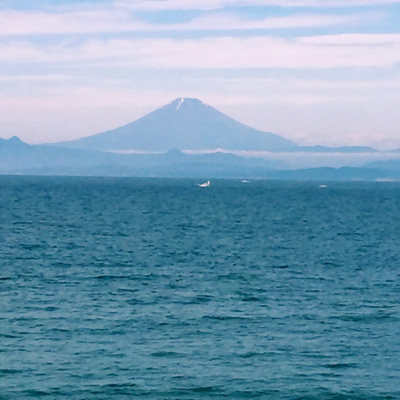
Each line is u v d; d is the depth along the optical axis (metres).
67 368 57.25
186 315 75.12
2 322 70.44
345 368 58.62
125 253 125.25
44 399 51.28
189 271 105.69
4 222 183.50
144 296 84.88
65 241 142.25
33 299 81.88
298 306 80.50
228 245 142.25
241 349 63.03
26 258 115.62
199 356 60.97
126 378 55.47
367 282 97.75
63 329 68.38
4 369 56.66
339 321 73.69
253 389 53.81
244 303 81.81
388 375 57.22
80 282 93.94
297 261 119.12
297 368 58.41
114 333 67.38
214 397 52.41
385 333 69.25
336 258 123.88
